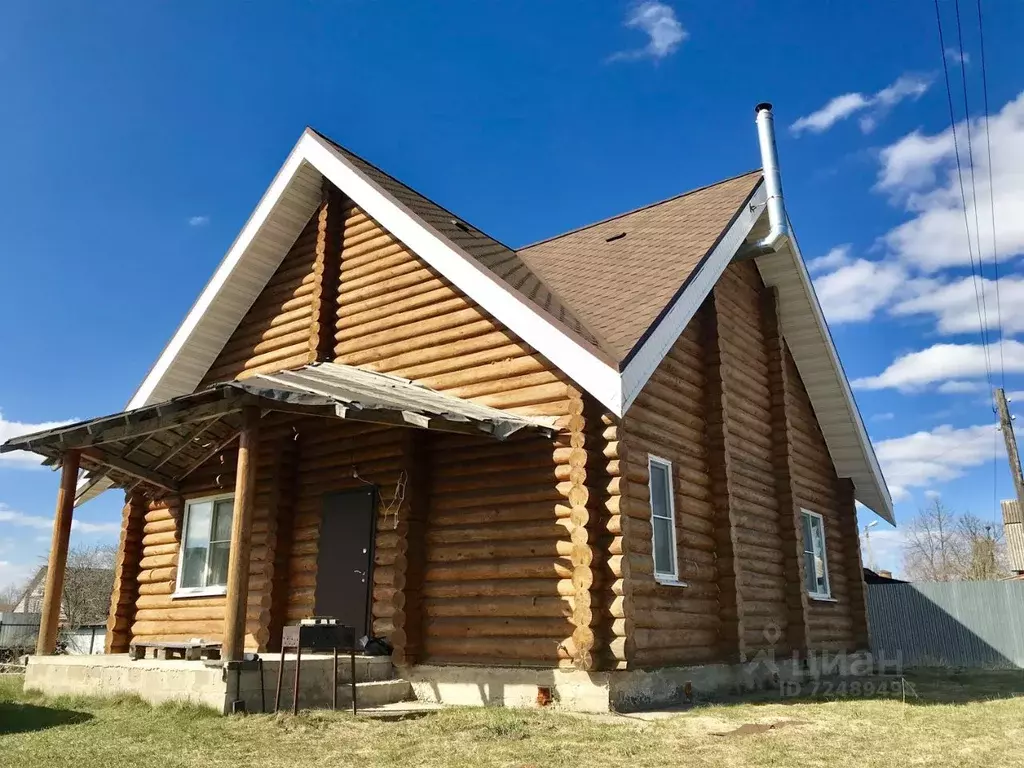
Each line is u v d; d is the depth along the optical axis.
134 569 12.91
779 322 14.02
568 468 8.64
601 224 15.16
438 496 9.59
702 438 11.00
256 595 10.73
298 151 12.34
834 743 6.61
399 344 11.04
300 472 11.04
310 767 5.57
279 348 12.80
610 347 8.59
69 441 9.29
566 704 8.09
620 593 8.11
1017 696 10.52
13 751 6.04
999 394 21.58
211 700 7.45
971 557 53.22
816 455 15.95
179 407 8.28
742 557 11.45
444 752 6.05
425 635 9.23
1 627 23.06
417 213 10.89
